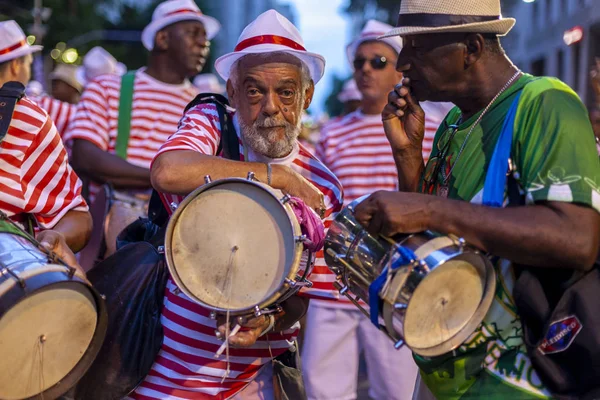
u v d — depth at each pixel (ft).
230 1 161.89
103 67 33.19
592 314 7.01
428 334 7.17
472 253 6.96
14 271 7.07
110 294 8.82
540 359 7.14
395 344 7.11
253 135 8.70
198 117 8.89
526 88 7.42
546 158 7.00
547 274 7.25
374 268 7.29
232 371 8.91
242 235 7.86
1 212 7.82
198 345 8.75
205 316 8.68
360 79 15.93
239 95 8.75
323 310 14.92
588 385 7.06
